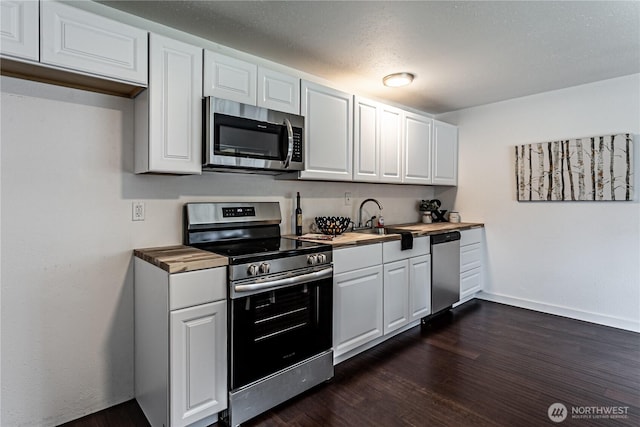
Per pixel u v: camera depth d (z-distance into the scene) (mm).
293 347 2045
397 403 1993
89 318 1922
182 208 2246
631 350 2658
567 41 2355
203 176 2344
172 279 1590
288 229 2855
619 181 3068
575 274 3367
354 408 1954
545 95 3500
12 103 1683
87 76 1654
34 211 1752
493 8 1950
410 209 4172
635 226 3031
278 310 1979
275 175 2725
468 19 2068
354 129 2922
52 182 1796
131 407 2000
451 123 4270
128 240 2037
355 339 2514
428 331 3066
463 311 3619
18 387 1732
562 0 1873
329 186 3197
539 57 2625
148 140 1818
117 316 2010
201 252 1940
